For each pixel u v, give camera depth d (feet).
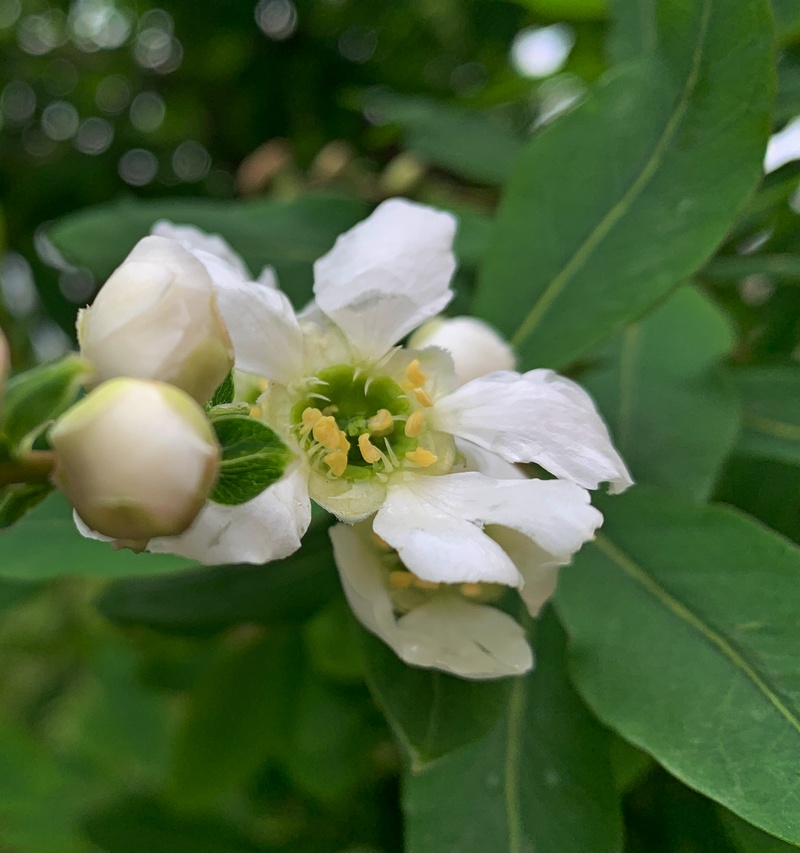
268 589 0.34
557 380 0.21
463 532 0.19
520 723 0.25
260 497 0.19
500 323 0.30
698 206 0.27
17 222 0.61
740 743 0.22
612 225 0.28
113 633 0.61
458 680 0.23
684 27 0.27
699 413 0.31
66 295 0.54
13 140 0.67
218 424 0.17
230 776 0.44
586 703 0.25
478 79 0.61
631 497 0.27
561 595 0.25
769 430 0.33
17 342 0.58
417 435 0.22
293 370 0.22
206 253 0.22
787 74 0.36
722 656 0.23
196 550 0.19
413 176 0.48
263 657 0.44
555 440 0.21
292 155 0.56
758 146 0.26
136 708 0.61
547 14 0.45
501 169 0.42
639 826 0.33
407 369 0.23
